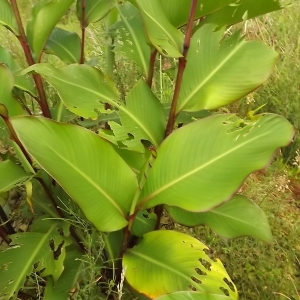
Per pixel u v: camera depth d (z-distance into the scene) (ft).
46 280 2.79
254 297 3.28
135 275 2.37
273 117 2.21
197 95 2.47
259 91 4.90
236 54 2.43
